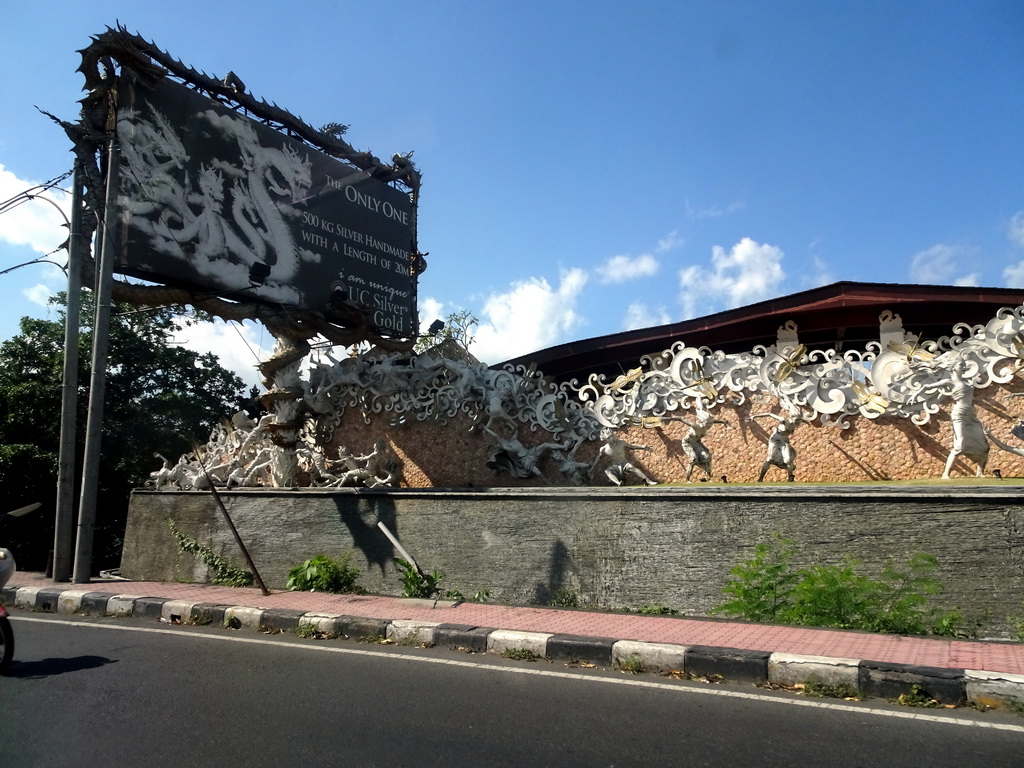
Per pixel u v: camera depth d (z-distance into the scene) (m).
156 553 17.52
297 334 16.77
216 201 15.52
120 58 14.33
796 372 13.47
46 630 9.41
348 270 18.11
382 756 4.70
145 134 14.51
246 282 15.75
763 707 5.59
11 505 24.62
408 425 17.25
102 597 10.80
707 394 13.96
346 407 18.45
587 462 14.77
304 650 7.85
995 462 11.88
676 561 10.62
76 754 4.86
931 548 8.91
